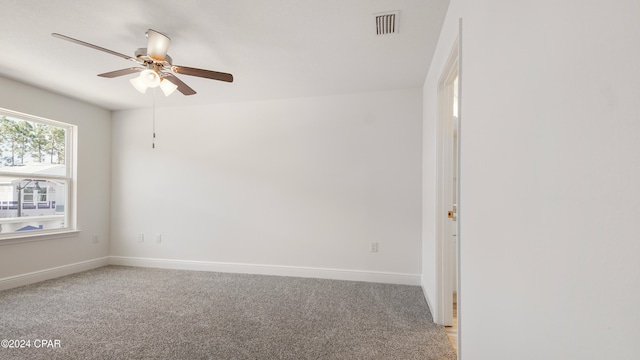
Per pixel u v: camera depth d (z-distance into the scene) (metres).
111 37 2.10
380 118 3.20
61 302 2.50
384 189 3.17
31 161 3.16
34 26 1.95
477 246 1.13
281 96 3.39
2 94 2.80
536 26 0.69
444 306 2.15
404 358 1.71
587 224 0.51
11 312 2.29
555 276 0.61
